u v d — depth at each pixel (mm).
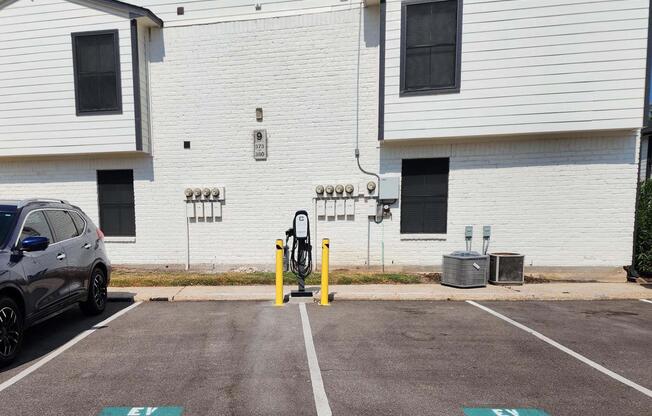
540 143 7836
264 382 3627
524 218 7965
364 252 8523
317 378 3705
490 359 4152
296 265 6734
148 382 3641
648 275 7836
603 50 7125
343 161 8461
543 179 7871
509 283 7438
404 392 3445
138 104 8438
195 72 8703
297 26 8383
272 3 8500
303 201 8625
